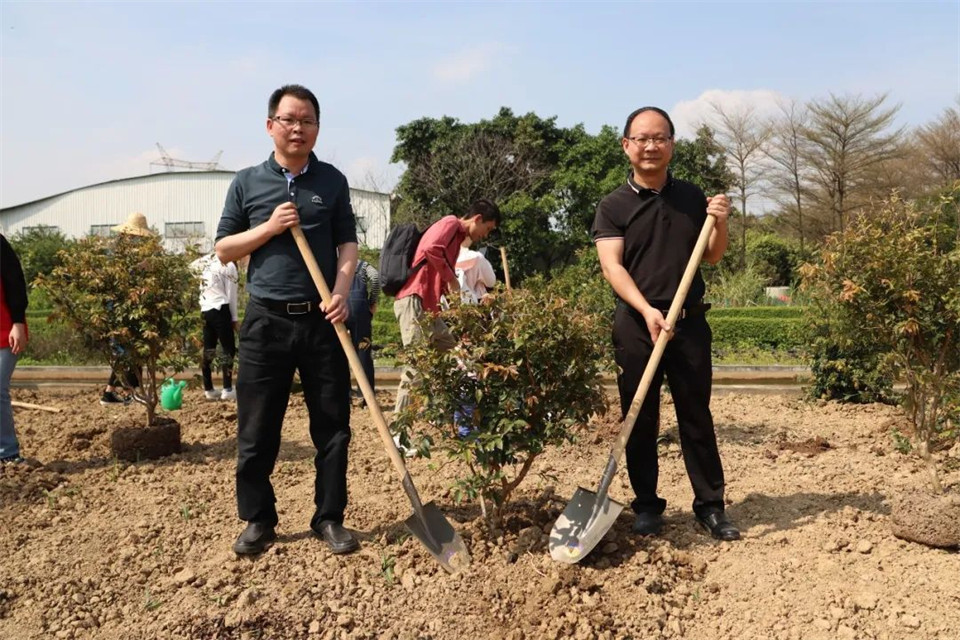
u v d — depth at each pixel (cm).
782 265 3775
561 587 391
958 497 431
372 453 645
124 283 624
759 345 1753
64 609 397
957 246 454
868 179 3638
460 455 402
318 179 439
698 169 3753
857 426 731
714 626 372
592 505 418
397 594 398
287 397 451
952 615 363
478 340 414
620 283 435
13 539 469
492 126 3503
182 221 4503
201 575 418
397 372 1210
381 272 654
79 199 4578
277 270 428
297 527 475
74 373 1234
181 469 602
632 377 447
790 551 427
